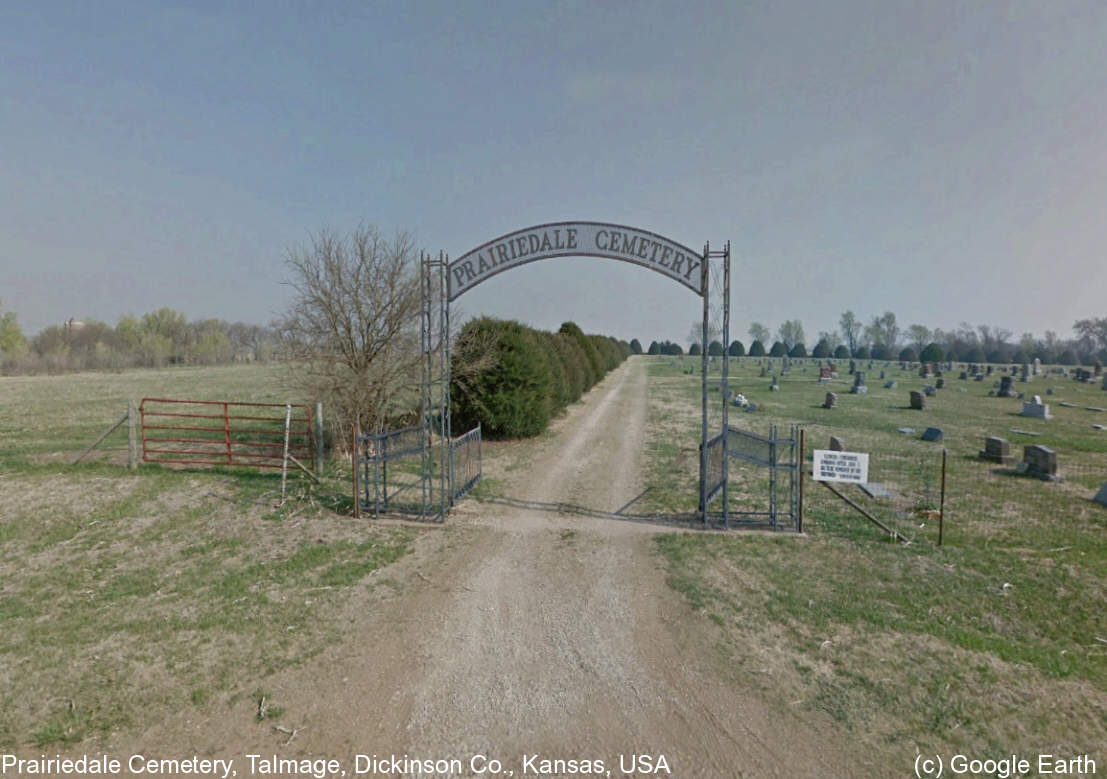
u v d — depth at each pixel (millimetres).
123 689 4891
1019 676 5145
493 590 7012
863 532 9055
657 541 8727
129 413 12391
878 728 4418
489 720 4551
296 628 6012
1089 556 7965
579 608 6531
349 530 9211
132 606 6492
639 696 4875
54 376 50469
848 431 19797
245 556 8070
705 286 9266
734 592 6883
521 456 15898
